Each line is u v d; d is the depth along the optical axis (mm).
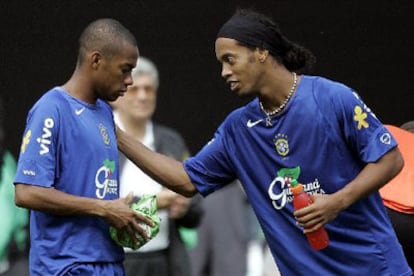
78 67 21000
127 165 25094
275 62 20797
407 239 22859
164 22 29719
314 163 20781
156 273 25031
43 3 29719
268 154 21047
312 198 20391
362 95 30062
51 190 20359
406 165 23141
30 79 29703
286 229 21156
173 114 29703
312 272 21016
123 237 20922
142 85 25484
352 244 20922
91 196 20750
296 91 20812
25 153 20422
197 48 29719
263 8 29781
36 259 20781
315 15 29891
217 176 21891
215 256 26328
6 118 29547
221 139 21656
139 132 25578
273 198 21141
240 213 26406
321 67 29953
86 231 20734
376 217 20984
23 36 29703
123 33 20922
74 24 29750
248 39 20609
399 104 30047
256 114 21094
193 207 25297
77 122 20734
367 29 29922
